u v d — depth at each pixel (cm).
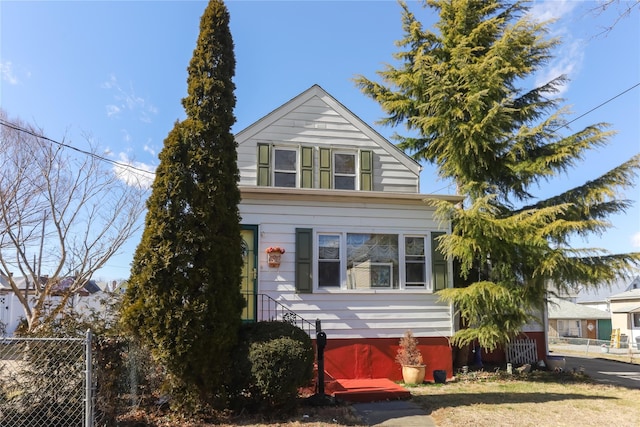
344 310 1057
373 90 1427
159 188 662
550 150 1255
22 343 574
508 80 1300
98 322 652
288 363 654
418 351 1042
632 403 825
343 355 1038
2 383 563
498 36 1327
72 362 580
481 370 1173
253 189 1034
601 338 3919
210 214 672
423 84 1261
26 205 1362
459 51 1238
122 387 622
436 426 666
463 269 1130
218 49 736
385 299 1083
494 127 1154
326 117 1343
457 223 1103
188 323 623
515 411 747
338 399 798
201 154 682
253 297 1020
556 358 1250
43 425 564
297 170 1302
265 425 630
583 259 1090
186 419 639
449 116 1213
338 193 1071
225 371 662
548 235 1080
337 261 1079
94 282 2725
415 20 1365
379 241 1109
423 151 1502
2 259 1327
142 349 643
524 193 1318
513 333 1094
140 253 646
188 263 644
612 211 1204
